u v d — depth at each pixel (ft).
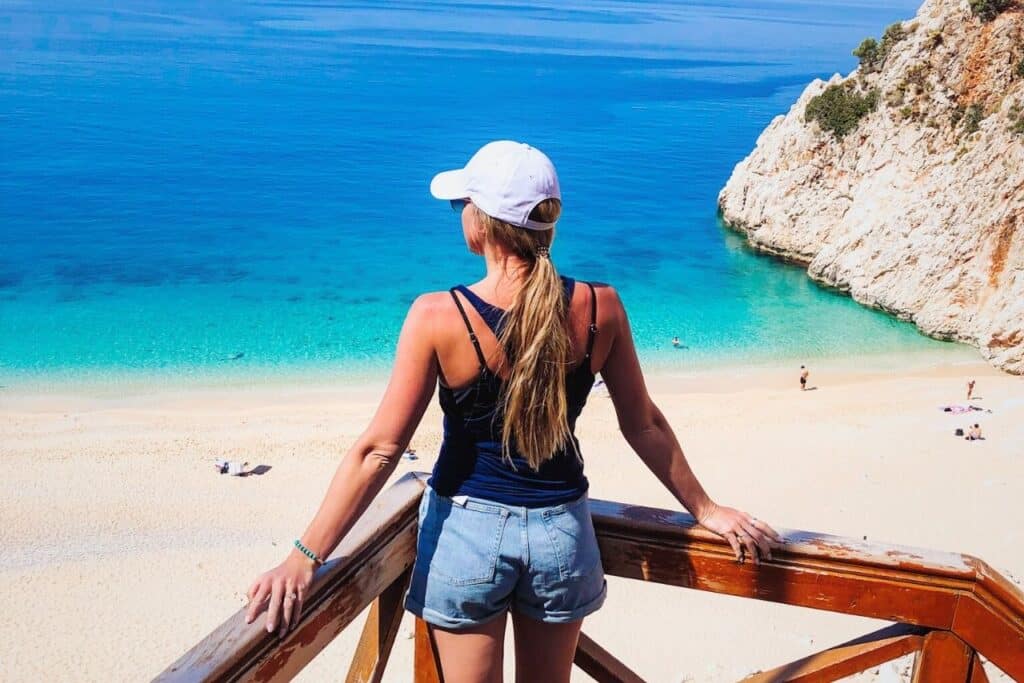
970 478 104.06
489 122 392.06
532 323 9.24
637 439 11.09
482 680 10.62
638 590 76.38
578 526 10.36
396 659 58.59
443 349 9.53
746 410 130.31
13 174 272.51
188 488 99.96
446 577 10.18
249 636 8.43
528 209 9.50
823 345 161.79
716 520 11.21
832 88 198.49
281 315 172.04
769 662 67.26
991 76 168.25
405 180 282.97
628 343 10.46
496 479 10.03
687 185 281.33
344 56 604.90
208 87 446.19
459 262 206.49
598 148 342.85
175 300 178.40
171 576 81.97
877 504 98.37
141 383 139.85
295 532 90.74
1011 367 149.59
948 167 170.40
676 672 65.87
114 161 294.25
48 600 77.71
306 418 125.49
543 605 10.43
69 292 180.75
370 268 200.95
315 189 268.82
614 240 221.87
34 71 464.65
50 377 141.28
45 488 98.94
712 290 189.47
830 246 189.98
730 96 506.89
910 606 10.94
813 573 11.10
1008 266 157.17
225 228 228.22
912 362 154.51
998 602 10.65
